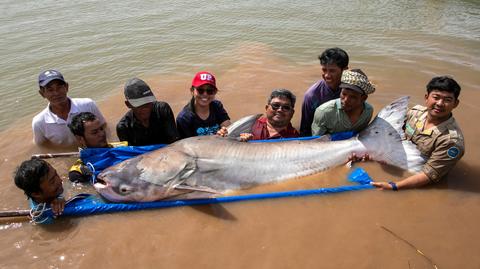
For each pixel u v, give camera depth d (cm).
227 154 418
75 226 357
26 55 805
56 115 488
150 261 319
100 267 314
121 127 461
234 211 375
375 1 1252
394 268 310
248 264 314
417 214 368
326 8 1170
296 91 648
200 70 742
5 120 574
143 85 432
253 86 670
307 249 329
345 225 355
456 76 681
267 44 874
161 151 403
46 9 1173
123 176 379
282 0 1267
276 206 381
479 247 329
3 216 355
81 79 702
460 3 1215
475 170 429
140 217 368
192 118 479
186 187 381
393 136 443
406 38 893
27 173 342
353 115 466
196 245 335
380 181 418
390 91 629
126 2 1259
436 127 407
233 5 1215
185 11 1142
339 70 484
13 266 316
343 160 444
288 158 432
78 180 413
